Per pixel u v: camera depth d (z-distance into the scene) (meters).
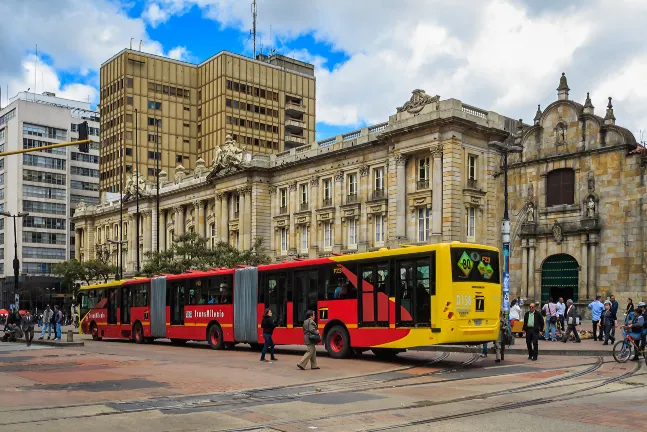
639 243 41.69
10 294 119.75
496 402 15.78
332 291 28.75
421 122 50.88
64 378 21.41
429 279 24.69
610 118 44.19
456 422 13.33
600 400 15.88
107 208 103.38
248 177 69.50
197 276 38.09
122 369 24.28
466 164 50.56
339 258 28.67
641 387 18.06
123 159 112.94
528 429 12.55
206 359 28.81
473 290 24.86
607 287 42.97
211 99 115.69
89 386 19.38
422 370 23.38
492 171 51.91
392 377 21.42
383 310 26.30
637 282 41.53
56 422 13.56
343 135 61.44
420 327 24.72
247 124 114.94
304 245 65.44
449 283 24.27
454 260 24.52
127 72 114.62
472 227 50.81
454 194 49.34
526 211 47.78
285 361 27.48
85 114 141.00
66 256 126.12
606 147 43.75
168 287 40.50
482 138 51.84
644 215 41.66
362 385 19.45
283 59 123.31
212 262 60.41
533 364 24.58
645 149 42.94
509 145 51.12
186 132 118.12
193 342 44.59
